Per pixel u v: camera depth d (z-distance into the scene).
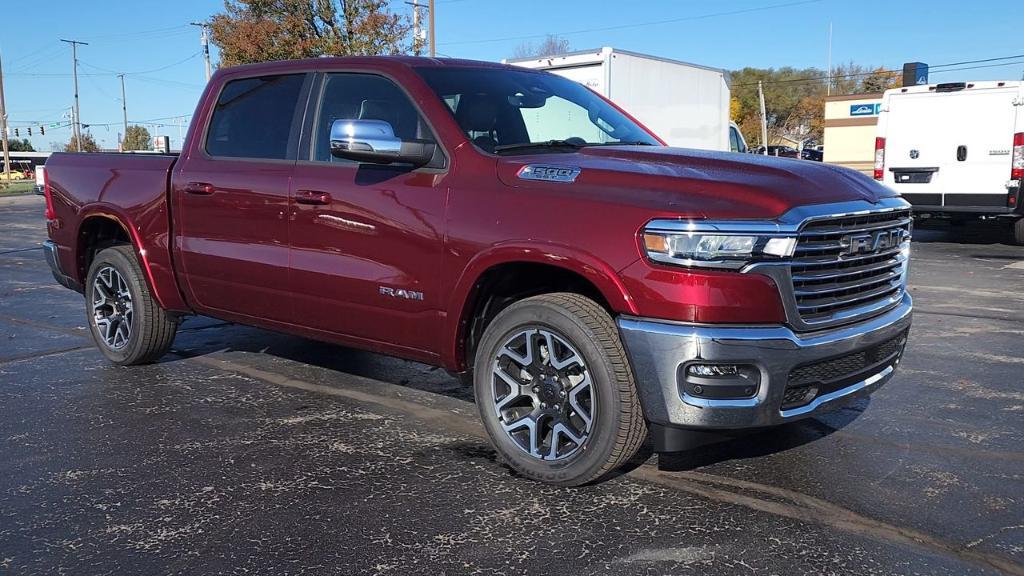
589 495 3.67
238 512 3.54
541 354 3.73
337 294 4.43
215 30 28.58
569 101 4.87
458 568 3.05
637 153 4.00
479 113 4.27
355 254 4.31
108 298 5.93
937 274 10.15
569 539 3.27
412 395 5.22
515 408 3.92
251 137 4.99
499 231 3.72
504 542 3.25
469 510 3.54
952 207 13.06
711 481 3.82
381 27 28.48
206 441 4.40
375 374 5.72
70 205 6.00
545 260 3.56
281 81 4.96
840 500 3.61
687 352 3.24
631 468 3.98
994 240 13.98
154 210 5.41
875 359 3.77
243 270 4.89
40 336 7.02
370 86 4.53
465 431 4.55
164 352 5.90
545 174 3.74
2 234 17.59
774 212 3.28
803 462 4.04
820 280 3.44
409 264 4.08
